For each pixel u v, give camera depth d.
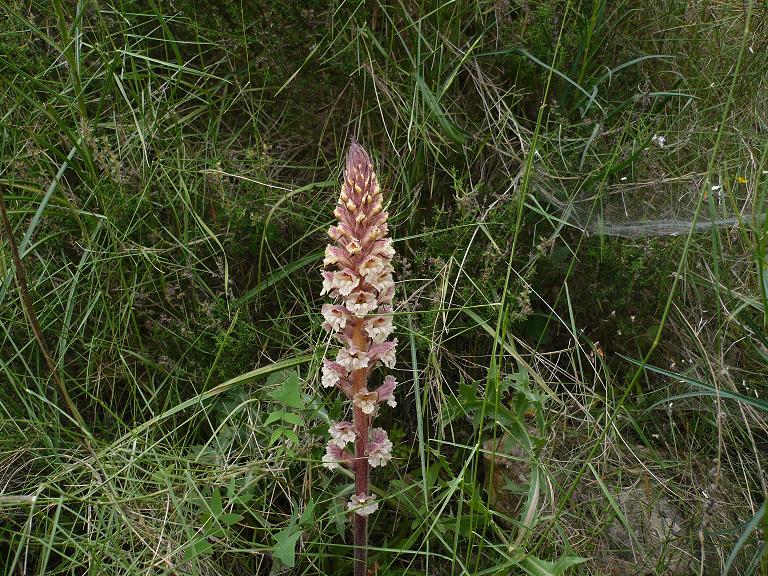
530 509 0.80
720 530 0.86
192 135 1.05
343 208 0.69
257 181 0.98
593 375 1.03
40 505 0.85
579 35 1.07
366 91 1.09
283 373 0.94
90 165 0.94
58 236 0.97
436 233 1.02
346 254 0.69
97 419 0.94
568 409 0.98
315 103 1.11
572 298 1.04
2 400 0.92
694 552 0.84
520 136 1.02
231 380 0.87
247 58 1.05
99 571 0.78
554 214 1.04
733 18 1.20
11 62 0.98
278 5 1.05
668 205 1.09
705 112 1.15
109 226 0.94
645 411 0.91
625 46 1.15
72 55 0.97
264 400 0.92
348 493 0.86
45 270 0.93
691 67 1.19
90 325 0.98
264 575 0.88
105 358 0.97
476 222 0.97
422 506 0.87
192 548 0.76
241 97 1.10
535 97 1.11
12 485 0.89
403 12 1.09
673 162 1.10
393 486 0.92
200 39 1.10
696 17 1.20
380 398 0.73
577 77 1.09
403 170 1.01
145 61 1.09
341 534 0.84
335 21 1.07
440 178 1.07
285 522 0.86
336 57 1.06
